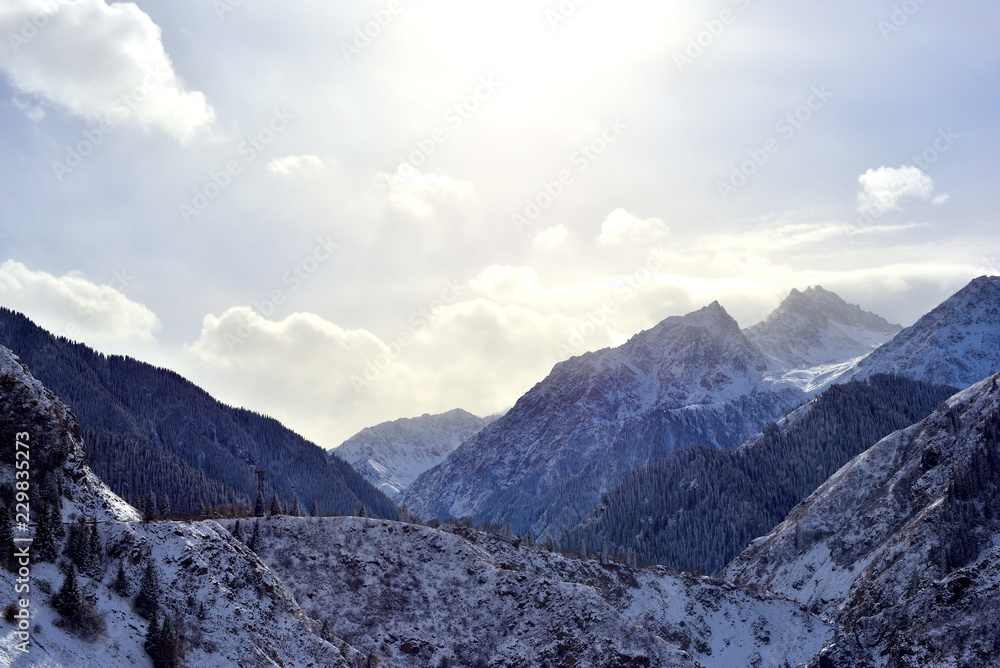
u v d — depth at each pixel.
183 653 139.12
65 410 182.00
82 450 173.50
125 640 132.62
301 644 158.62
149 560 152.38
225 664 143.12
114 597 140.88
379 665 171.12
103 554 148.38
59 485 156.50
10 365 178.25
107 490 171.75
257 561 170.25
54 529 145.00
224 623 150.62
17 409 160.75
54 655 120.12
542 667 184.00
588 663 182.38
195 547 160.25
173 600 148.50
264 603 162.25
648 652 185.12
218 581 157.12
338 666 157.25
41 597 128.88
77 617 128.75
